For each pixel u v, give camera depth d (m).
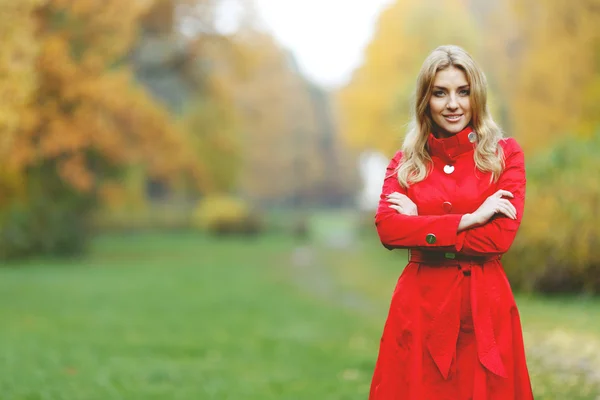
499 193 3.01
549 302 11.57
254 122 54.47
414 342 3.07
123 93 23.17
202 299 15.23
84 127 22.28
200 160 38.06
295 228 47.75
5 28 12.37
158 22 29.95
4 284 17.53
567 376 6.06
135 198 35.50
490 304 3.04
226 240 42.97
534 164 12.82
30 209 24.86
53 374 6.95
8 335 9.89
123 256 28.64
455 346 3.03
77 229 26.30
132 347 9.05
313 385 6.60
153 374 7.08
